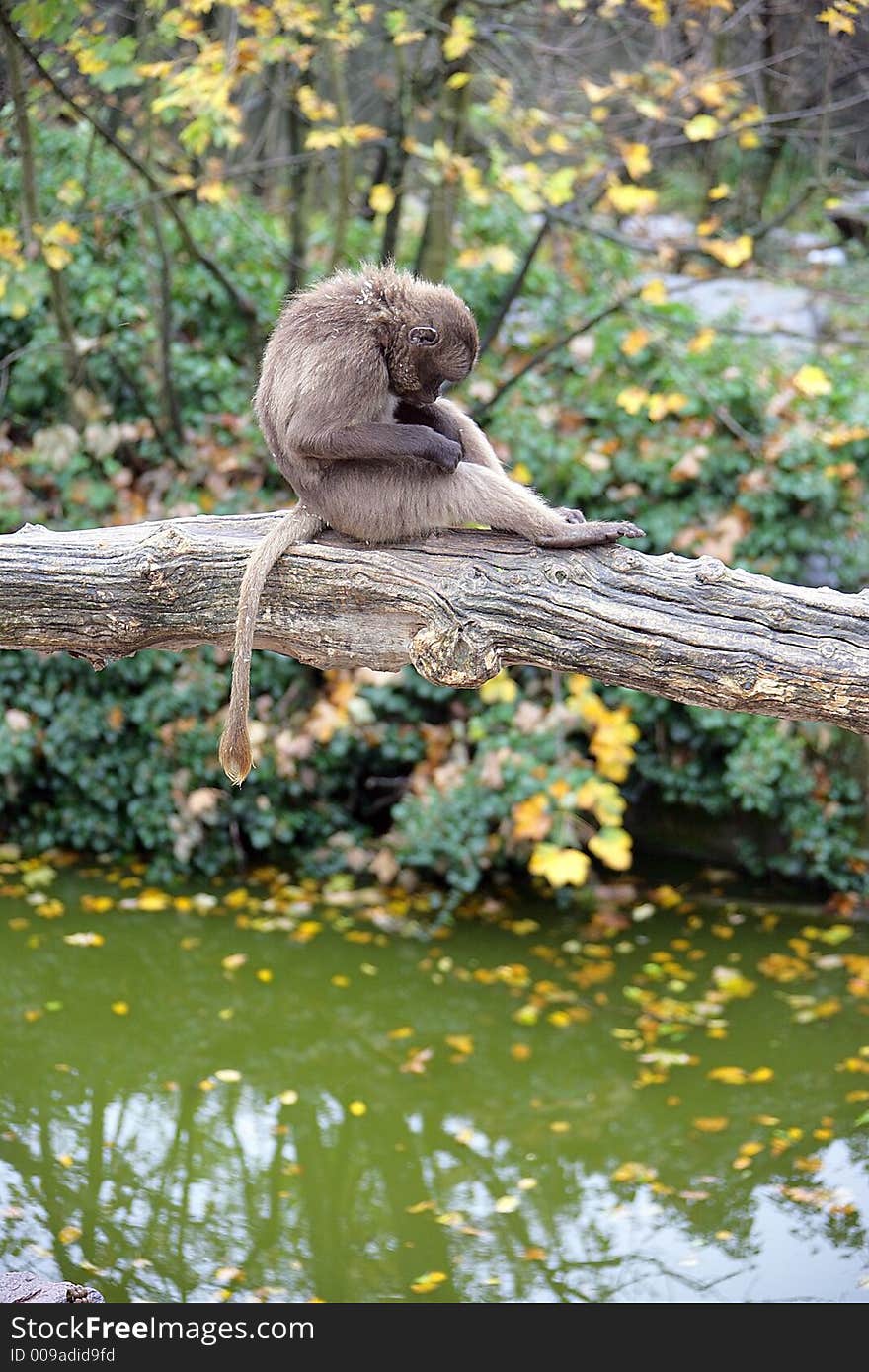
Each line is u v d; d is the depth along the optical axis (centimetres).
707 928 872
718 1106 691
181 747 917
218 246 1052
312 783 934
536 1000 786
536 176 809
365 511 437
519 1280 567
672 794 927
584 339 981
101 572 454
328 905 893
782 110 994
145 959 826
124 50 763
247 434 948
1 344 1017
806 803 894
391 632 435
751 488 905
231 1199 625
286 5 764
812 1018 763
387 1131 679
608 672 416
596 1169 647
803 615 401
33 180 860
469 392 938
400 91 923
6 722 918
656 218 1262
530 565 423
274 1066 732
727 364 983
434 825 877
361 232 1095
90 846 955
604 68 1013
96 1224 602
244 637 431
